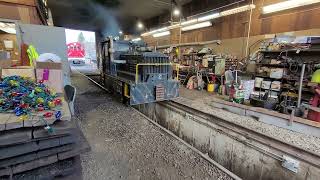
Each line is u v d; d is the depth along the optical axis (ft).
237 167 10.36
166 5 33.60
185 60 32.09
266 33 21.15
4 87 5.49
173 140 12.17
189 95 21.56
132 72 17.16
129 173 8.48
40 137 4.20
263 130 12.03
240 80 18.26
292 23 18.57
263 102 15.10
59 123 4.66
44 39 13.87
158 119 17.85
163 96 16.02
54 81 7.59
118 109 17.40
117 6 34.58
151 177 8.34
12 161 3.99
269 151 9.05
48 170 4.45
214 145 11.85
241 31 23.93
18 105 4.77
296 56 18.12
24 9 15.07
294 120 12.03
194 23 27.89
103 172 8.38
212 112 15.17
